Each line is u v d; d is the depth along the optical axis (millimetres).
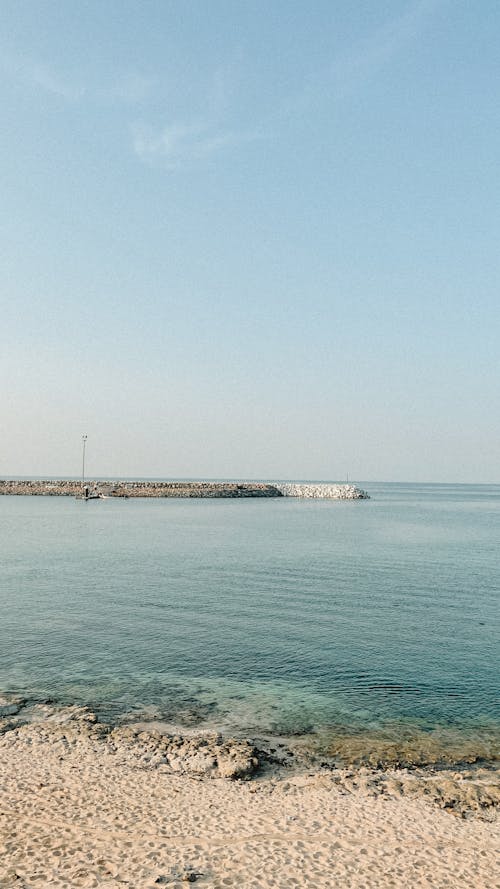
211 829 10945
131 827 10945
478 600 31250
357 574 38969
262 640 23422
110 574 37875
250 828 11008
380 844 10570
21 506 110375
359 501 161500
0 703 17047
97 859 9891
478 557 47750
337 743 14938
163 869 9648
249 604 29547
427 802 12109
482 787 12672
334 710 16938
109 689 18297
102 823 11070
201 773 13195
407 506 139750
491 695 18094
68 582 35031
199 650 22125
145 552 48406
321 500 158625
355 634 24438
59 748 14250
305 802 12047
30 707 16828
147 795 12188
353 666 20594
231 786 12664
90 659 21016
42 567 40500
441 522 87000
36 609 28047
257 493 163250
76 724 15664
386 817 11484
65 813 11398
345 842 10609
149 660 20969
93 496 137375
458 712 16844
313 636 24047
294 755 14273
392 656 21672
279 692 18234
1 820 11070
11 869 9516
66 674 19547
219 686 18688
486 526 79938
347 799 12188
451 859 10180
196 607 28734
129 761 13656
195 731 15516
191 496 151375
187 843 10477
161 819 11266
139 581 35469
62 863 9742
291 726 15883
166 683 18875
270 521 81188
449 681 19234
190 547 51594
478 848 10547
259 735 15336
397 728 15812
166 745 14531
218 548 51125
